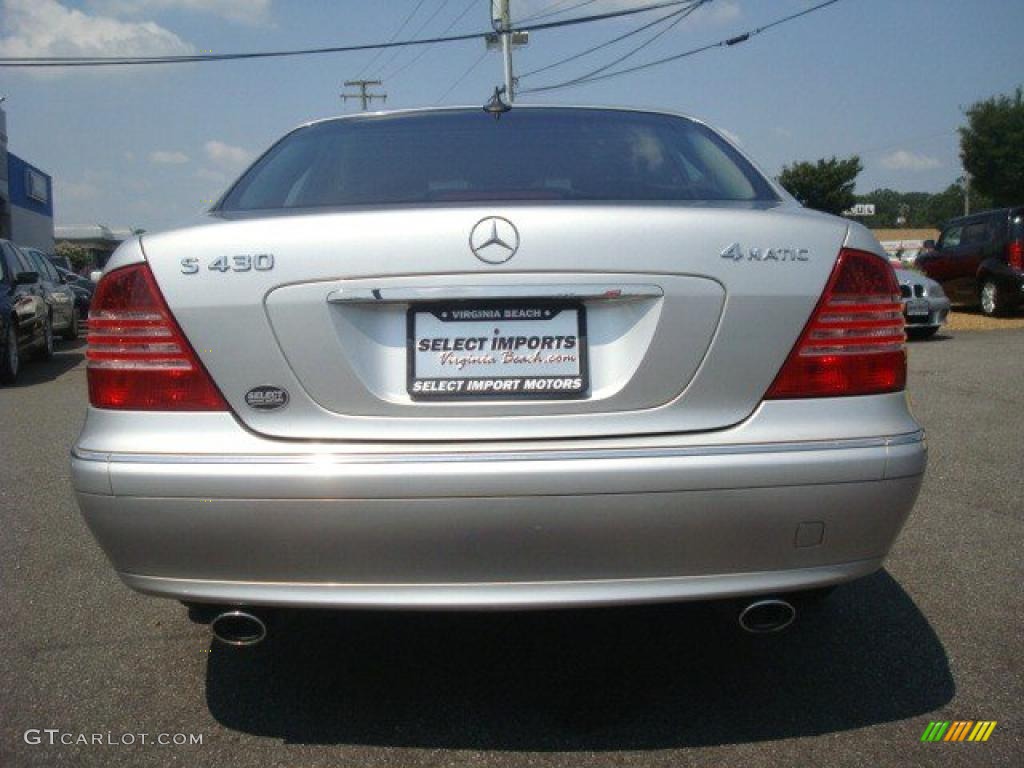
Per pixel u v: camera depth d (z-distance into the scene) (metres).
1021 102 39.16
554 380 2.37
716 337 2.37
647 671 3.03
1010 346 11.53
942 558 3.99
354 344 2.37
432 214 2.36
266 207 2.83
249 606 2.40
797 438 2.37
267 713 2.79
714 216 2.41
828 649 3.17
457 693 2.90
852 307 2.44
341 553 2.31
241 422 2.37
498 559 2.31
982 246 15.38
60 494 5.16
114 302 2.44
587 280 2.35
